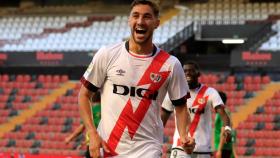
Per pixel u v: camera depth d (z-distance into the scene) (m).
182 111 9.77
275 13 60.81
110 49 9.33
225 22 58.06
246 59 49.25
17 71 57.22
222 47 60.03
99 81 9.38
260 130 43.94
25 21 65.56
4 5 71.25
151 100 9.30
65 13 67.56
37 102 51.25
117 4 68.44
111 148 9.23
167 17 62.16
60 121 48.22
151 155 9.23
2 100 51.88
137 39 9.16
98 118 19.02
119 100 9.24
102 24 63.19
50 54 54.12
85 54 53.62
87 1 69.00
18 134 47.34
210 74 53.16
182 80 9.61
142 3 9.09
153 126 9.38
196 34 54.25
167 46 53.44
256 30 53.56
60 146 45.03
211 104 16.25
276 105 46.50
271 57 48.91
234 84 48.97
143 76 9.27
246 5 62.84
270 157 41.59
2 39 61.62
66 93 51.97
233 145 19.20
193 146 9.77
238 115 45.88
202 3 64.38
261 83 49.00
